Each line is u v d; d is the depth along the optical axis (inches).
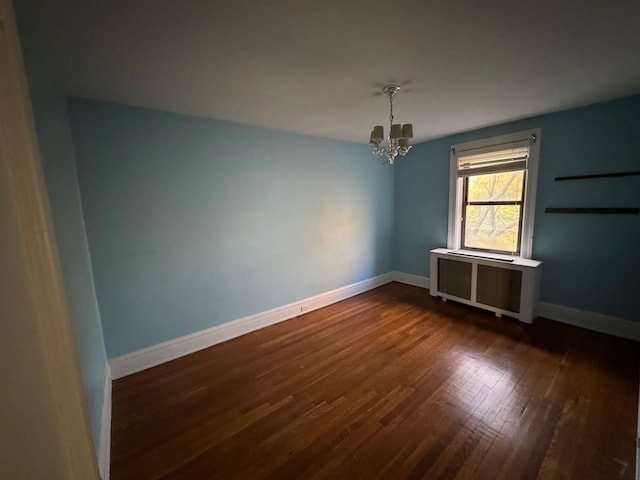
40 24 50.0
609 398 77.7
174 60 66.0
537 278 123.3
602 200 110.8
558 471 58.0
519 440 65.6
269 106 98.0
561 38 61.1
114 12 48.6
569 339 109.9
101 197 88.9
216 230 113.9
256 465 61.7
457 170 154.6
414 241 182.5
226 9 49.0
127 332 96.3
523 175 132.6
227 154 114.6
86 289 72.7
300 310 144.6
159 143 98.7
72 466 21.8
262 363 100.7
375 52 65.0
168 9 48.4
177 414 77.0
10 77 18.1
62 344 20.6
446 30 57.3
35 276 19.2
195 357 106.3
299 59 67.2
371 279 181.9
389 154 94.3
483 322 127.7
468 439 66.4
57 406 20.6
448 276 153.5
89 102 85.7
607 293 113.3
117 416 76.7
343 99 93.1
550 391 81.3
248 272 124.6
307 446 66.1
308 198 143.3
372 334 119.8
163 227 101.3
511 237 139.4
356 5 49.0
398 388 85.0
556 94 95.4
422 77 78.5
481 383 85.9
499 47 64.1
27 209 18.8
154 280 100.7
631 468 58.0
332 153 151.3
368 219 175.0
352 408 77.5
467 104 101.9
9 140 18.1
